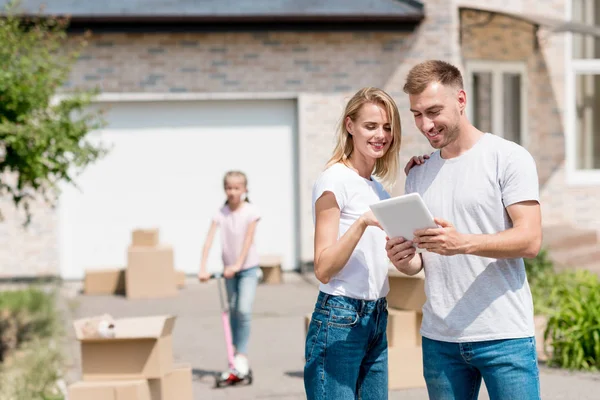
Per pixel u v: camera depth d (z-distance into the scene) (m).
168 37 14.02
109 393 6.03
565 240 13.47
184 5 13.98
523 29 14.53
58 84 9.45
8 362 8.77
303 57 14.23
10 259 13.76
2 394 7.46
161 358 6.20
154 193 14.26
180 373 6.41
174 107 14.23
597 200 14.94
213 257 14.37
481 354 4.00
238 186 7.80
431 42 13.73
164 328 6.30
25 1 13.88
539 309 9.77
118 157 14.16
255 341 9.52
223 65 14.13
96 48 13.89
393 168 4.38
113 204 14.18
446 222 3.83
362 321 4.15
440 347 4.13
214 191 14.36
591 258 13.17
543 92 14.77
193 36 14.06
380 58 14.22
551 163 14.80
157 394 6.30
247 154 14.38
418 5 13.95
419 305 7.20
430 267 4.12
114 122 14.12
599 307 8.28
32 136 8.70
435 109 3.96
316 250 4.13
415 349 7.20
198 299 12.30
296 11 13.86
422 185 4.21
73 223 14.09
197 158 14.30
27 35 9.83
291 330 10.09
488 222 4.02
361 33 14.16
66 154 13.66
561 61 14.77
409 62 13.95
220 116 14.31
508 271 3.99
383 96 4.16
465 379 4.13
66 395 7.42
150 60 14.01
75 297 12.66
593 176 14.98
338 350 4.12
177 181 14.30
